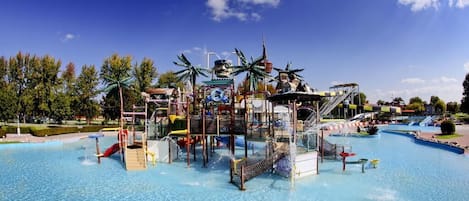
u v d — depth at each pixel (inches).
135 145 1357.0
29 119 3499.0
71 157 1425.9
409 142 1945.1
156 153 1295.5
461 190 876.6
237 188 904.9
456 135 1984.5
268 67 1752.0
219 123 1201.4
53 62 3004.4
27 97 2763.3
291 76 1223.5
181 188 913.5
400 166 1187.3
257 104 1707.7
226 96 1226.6
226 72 1448.1
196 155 1471.5
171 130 1290.6
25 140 1889.8
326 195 837.2
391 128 2940.5
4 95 2268.7
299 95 991.6
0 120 2316.7
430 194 843.4
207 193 863.1
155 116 1461.6
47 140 1923.0
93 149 1689.2
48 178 1035.9
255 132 1133.7
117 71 3105.3
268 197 823.7
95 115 3174.2
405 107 4313.5
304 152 1035.9
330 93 1138.0
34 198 832.9
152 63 3230.8
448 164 1224.2
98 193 873.5
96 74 3154.5
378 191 871.7
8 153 1533.0
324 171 1097.4
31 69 2984.7
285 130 1083.9
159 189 905.5
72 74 3243.1
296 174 995.3
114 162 1306.6
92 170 1153.4
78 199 823.7
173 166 1215.6
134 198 829.2
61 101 2906.0
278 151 1000.9
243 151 1605.6
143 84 3164.4
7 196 847.7
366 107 1814.7
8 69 2960.1
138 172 1119.0
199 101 1439.5
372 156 1421.0
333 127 1222.3
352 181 972.6
